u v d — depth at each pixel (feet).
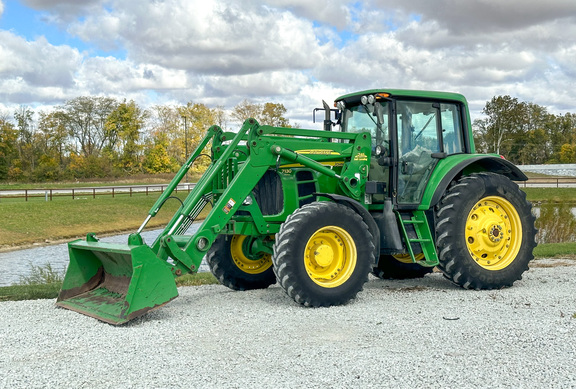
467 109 26.04
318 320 18.60
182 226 22.38
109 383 12.82
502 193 24.34
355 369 13.42
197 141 256.52
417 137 24.54
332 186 23.59
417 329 17.13
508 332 16.51
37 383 12.88
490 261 24.43
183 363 14.14
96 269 22.30
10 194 129.80
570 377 12.73
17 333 17.39
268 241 24.11
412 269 28.19
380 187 23.52
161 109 268.21
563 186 157.99
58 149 278.05
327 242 21.52
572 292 22.62
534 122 323.78
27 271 51.13
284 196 22.84
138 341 16.31
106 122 266.98
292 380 12.78
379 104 22.91
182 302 22.21
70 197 122.52
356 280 21.27
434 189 23.62
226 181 23.40
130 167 253.44
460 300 21.80
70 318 19.42
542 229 55.93
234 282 25.04
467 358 14.17
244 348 15.37
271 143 21.91
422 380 12.67
